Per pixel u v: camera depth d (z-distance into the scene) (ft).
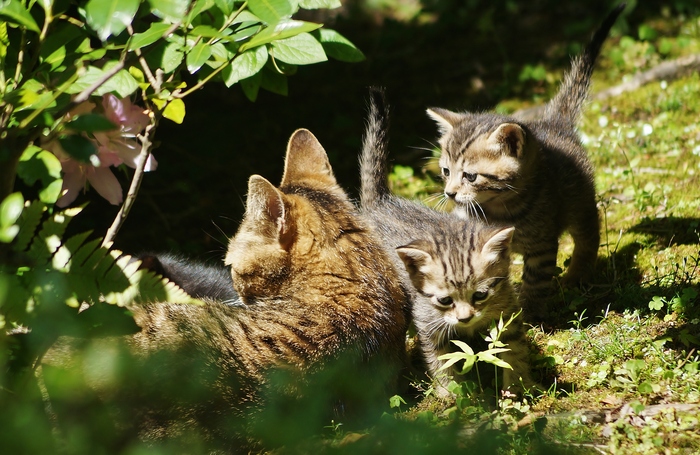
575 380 21.75
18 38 18.08
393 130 47.01
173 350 19.03
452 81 52.60
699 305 24.00
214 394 19.04
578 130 36.37
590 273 28.76
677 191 33.24
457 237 24.27
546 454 16.69
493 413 19.66
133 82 17.60
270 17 15.78
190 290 24.53
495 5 62.28
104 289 15.15
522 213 28.50
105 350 18.34
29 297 14.60
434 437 16.33
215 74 19.89
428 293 23.54
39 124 15.20
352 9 64.44
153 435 18.52
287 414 19.22
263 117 47.55
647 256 28.66
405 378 22.89
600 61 51.42
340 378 19.85
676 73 46.91
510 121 30.99
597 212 30.25
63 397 15.89
